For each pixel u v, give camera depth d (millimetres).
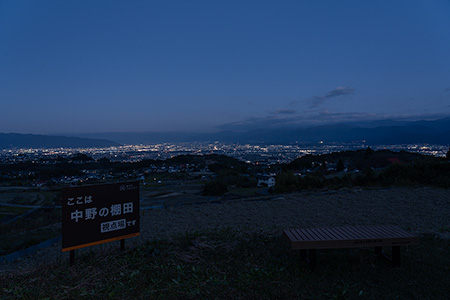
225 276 3979
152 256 4668
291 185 17656
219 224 7934
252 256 4809
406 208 8672
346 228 4848
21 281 3928
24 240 8898
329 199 10688
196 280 3875
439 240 5512
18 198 40844
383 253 4844
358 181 15422
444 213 7879
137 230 4902
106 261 4516
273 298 3469
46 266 4516
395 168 15164
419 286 3766
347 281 3920
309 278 4020
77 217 4293
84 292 3441
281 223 7656
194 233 5891
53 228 11453
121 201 4727
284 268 4297
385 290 3670
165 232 7309
